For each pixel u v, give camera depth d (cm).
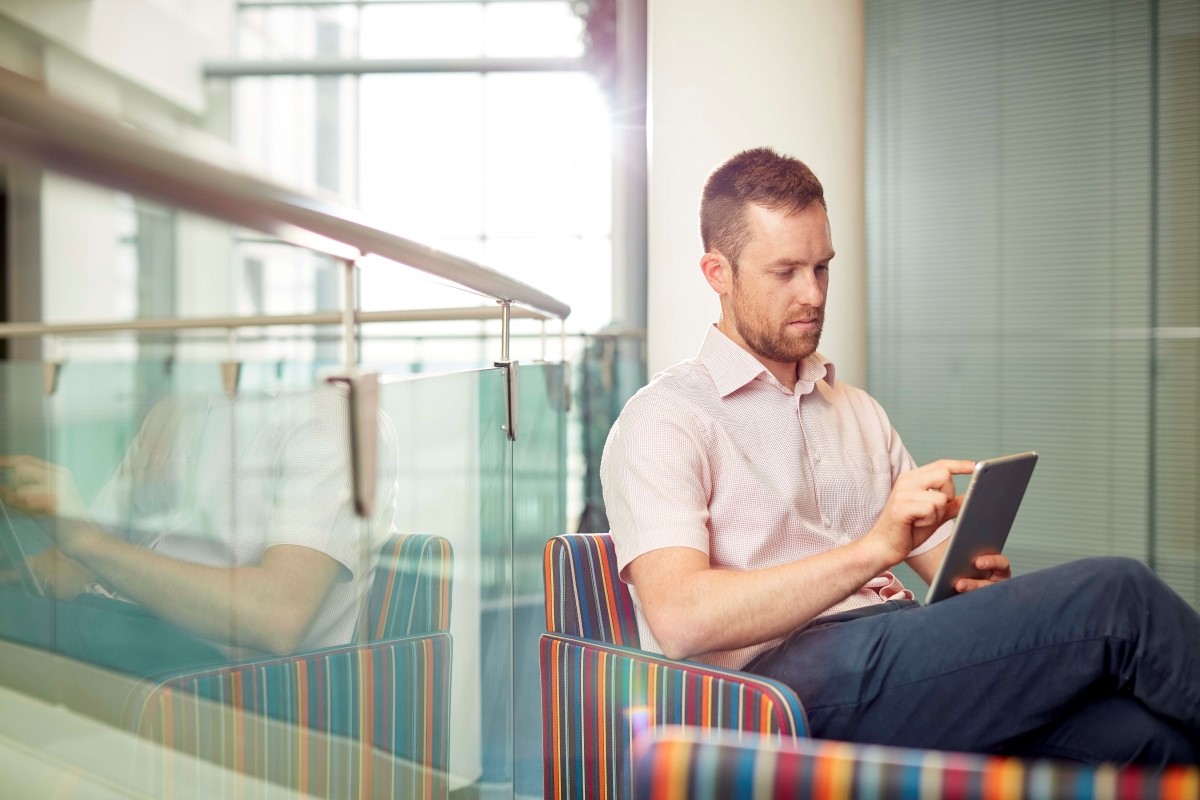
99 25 814
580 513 418
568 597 158
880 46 422
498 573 192
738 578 137
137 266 770
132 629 86
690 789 70
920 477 135
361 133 833
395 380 123
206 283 828
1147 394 385
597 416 420
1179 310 381
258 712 102
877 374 425
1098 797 64
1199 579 380
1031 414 401
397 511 128
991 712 129
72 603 81
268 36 843
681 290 288
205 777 95
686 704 136
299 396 101
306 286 905
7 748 79
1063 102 394
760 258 162
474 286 149
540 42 802
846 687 135
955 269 411
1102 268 390
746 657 152
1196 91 378
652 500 149
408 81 823
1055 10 393
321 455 105
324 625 112
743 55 284
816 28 286
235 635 97
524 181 802
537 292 226
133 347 85
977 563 145
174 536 86
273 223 81
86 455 77
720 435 159
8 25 784
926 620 135
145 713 88
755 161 167
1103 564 128
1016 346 402
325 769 116
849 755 68
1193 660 122
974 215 407
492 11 806
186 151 69
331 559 109
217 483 90
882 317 424
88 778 84
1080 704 130
